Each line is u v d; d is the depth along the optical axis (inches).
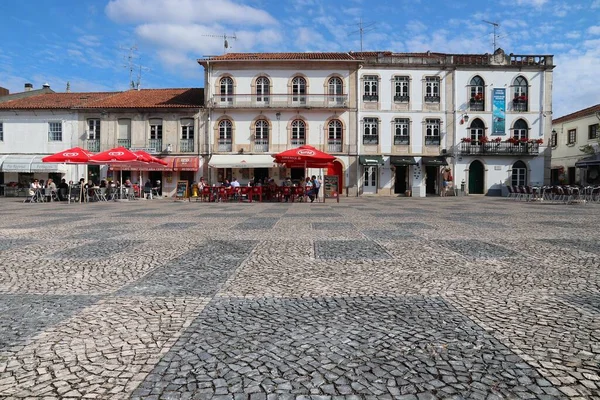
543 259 236.4
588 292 168.2
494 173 1289.4
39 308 148.6
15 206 752.3
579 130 1445.6
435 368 101.3
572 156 1487.5
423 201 957.8
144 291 171.2
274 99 1258.0
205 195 944.9
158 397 88.3
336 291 171.5
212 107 1251.8
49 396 88.8
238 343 117.0
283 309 147.9
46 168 1208.2
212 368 101.6
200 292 169.8
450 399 87.5
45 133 1277.1
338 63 1263.5
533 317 138.0
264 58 1270.9
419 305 152.1
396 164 1267.2
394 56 1278.3
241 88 1266.0
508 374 98.1
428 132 1285.7
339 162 1272.1
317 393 89.9
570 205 767.7
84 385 93.4
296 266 219.9
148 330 127.0
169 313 143.2
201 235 341.1
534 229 376.5
